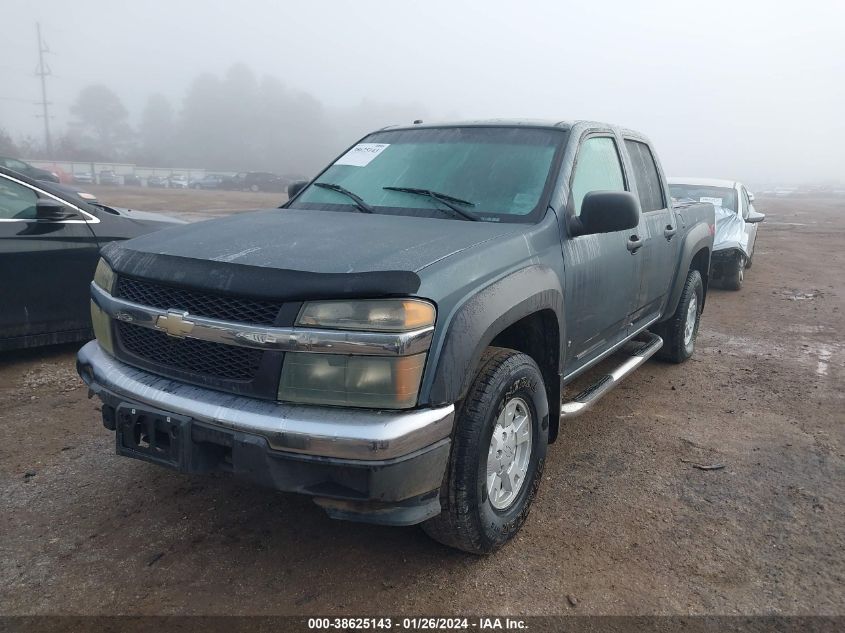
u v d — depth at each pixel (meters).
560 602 2.69
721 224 10.33
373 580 2.79
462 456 2.65
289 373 2.40
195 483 3.56
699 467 3.92
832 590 2.80
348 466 2.32
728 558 3.01
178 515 3.24
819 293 10.05
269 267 2.49
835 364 6.14
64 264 5.33
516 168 3.61
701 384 5.46
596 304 3.78
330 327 2.35
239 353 2.50
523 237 3.10
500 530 2.92
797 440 4.34
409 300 2.37
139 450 2.66
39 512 3.24
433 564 2.91
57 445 3.98
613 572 2.89
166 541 3.03
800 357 6.36
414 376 2.39
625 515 3.36
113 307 2.81
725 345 6.80
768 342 6.96
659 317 5.29
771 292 10.14
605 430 4.46
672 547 3.09
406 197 3.61
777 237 20.36
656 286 4.89
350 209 3.66
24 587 2.68
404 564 2.91
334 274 2.38
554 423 3.48
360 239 2.89
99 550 2.95
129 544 3.00
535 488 3.21
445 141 3.94
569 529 3.22
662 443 4.26
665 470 3.88
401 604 2.65
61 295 5.36
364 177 3.90
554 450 4.13
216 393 2.53
